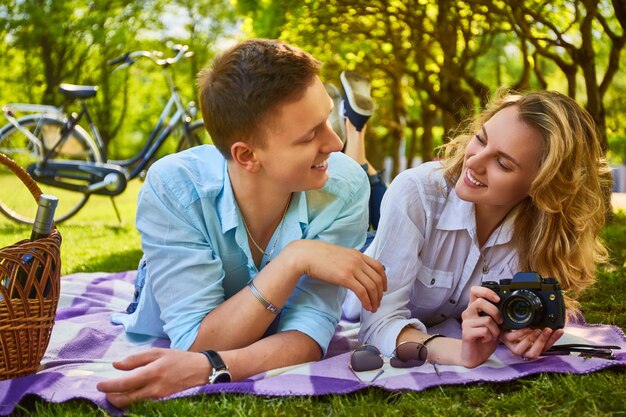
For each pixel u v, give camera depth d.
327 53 9.38
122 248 5.89
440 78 8.73
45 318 2.40
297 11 7.60
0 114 21.06
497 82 15.00
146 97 24.62
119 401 2.16
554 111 2.37
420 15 7.82
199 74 2.38
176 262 2.45
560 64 6.95
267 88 2.21
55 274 2.44
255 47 2.28
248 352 2.36
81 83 21.22
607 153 4.11
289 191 2.42
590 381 2.21
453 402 2.16
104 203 10.19
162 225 2.47
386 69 9.65
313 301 2.53
